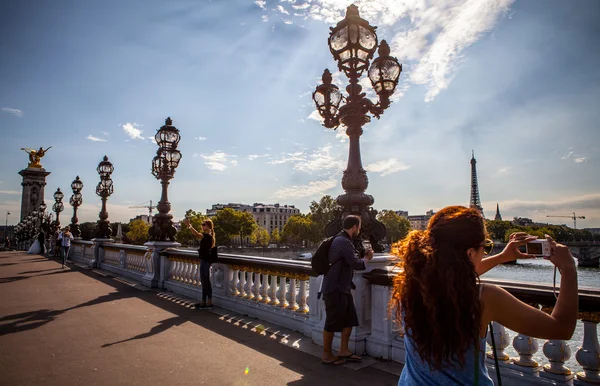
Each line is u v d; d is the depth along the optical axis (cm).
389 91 623
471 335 147
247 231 12012
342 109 617
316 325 618
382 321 544
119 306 902
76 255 2266
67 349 571
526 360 396
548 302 365
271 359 532
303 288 699
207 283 888
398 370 493
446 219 167
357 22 598
